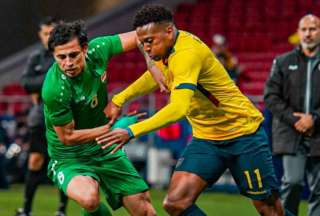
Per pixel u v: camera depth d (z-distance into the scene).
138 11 15.85
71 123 16.58
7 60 53.22
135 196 17.72
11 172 39.81
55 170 17.58
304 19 21.94
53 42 15.99
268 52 49.22
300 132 21.36
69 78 16.41
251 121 17.20
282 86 22.09
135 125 15.25
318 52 21.94
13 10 58.00
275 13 51.97
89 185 16.78
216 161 17.22
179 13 54.41
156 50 15.81
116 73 50.22
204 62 16.20
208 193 35.44
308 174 21.81
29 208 26.39
